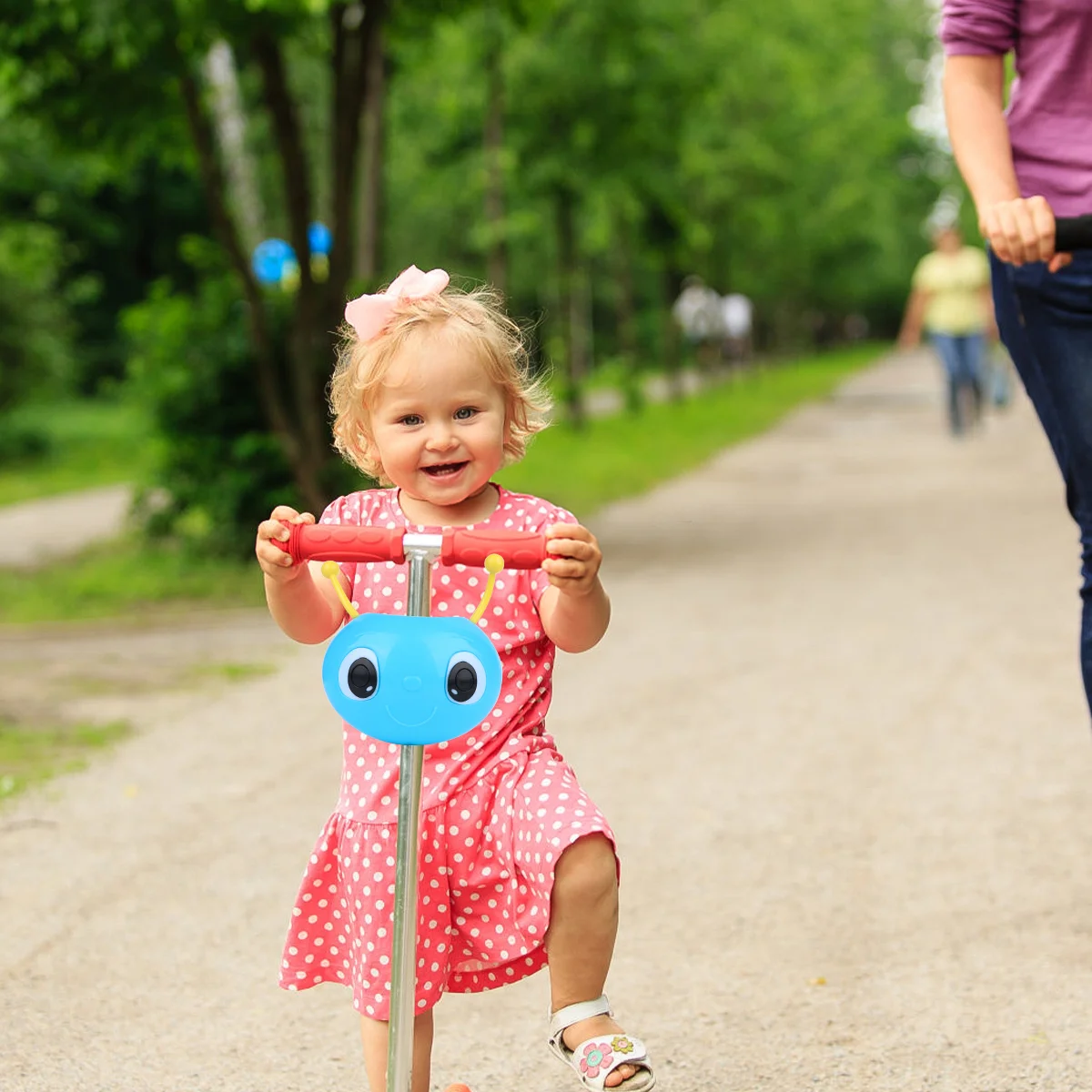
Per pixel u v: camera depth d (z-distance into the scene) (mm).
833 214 36812
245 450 11367
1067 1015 3434
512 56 19188
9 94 10500
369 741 2750
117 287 48375
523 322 2951
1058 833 4664
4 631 8984
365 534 2484
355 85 11094
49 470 23891
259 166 17031
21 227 15289
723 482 16438
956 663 7047
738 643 7750
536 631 2758
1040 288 3418
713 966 3785
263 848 4812
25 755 5984
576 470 17078
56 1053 3420
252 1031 3525
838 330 74312
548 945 2617
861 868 4441
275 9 9102
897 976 3693
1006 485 14562
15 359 24750
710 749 5801
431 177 21000
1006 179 3410
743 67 28062
